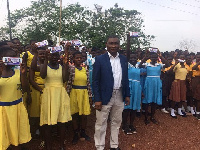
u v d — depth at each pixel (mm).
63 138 3590
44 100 3361
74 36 14734
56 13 15594
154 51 4887
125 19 15703
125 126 4562
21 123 2949
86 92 4082
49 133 3471
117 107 3506
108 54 3395
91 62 5512
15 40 4383
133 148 3883
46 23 15633
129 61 4676
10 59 2697
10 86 2793
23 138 2969
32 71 3453
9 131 2857
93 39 14750
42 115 3377
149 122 5125
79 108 3975
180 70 5504
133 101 4469
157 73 5023
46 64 3232
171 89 5617
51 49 3221
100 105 3330
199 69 5688
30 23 16328
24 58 3797
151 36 15695
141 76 5152
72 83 3930
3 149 2756
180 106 5812
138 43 15172
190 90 5840
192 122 5312
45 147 3688
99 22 15719
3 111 2791
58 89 3402
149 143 4102
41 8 15867
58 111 3375
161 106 6305
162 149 3883
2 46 2895
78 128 4324
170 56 6457
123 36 15234
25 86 2939
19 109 2926
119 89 3459
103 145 3551
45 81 3410
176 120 5410
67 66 3459
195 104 5910
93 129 4633
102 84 3350
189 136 4469
